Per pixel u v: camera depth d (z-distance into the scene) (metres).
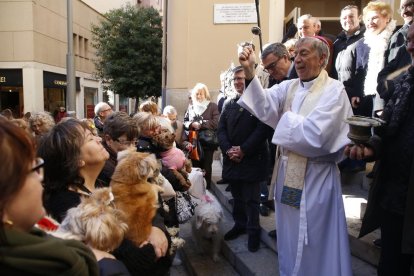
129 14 14.37
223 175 3.20
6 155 0.83
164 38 7.88
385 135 1.85
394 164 1.83
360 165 3.93
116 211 1.43
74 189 1.70
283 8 6.62
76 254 0.94
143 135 2.88
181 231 4.18
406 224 1.68
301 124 2.05
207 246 3.46
